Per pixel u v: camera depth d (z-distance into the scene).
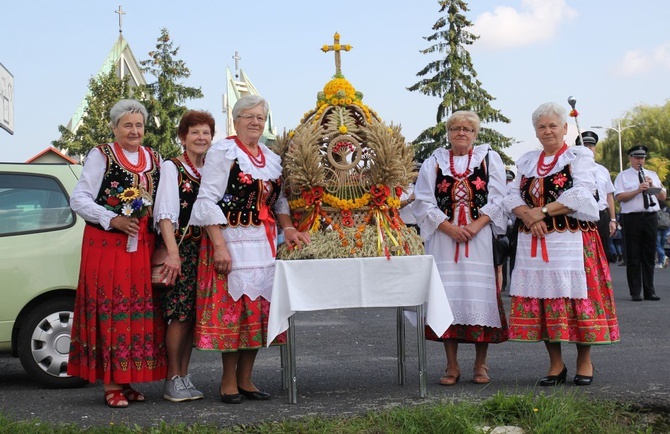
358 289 5.31
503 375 6.51
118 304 5.43
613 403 5.09
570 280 5.85
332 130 5.60
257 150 5.61
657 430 4.74
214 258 5.38
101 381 6.67
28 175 6.69
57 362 6.37
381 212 5.59
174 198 5.55
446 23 33.78
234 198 5.44
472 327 6.14
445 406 4.79
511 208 6.11
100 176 5.56
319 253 5.37
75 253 6.54
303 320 10.95
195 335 5.40
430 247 6.35
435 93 33.31
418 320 5.46
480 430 4.47
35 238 6.52
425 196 6.33
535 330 5.98
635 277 12.37
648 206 12.24
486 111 33.44
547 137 6.05
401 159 5.62
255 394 5.59
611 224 11.90
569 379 6.14
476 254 6.17
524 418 4.67
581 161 5.96
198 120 5.76
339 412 5.07
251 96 5.55
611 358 7.18
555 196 5.96
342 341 8.91
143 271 5.50
